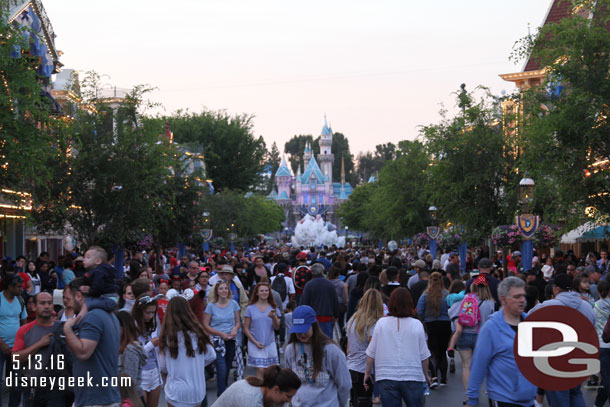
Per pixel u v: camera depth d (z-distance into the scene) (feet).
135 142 91.66
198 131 246.47
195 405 29.81
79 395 23.25
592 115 61.87
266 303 39.14
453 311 42.57
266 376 19.77
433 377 43.65
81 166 87.56
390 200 160.04
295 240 274.77
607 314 35.37
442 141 105.50
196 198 134.10
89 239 91.35
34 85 59.88
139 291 30.19
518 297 21.58
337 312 46.96
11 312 36.99
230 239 190.80
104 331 23.16
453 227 124.16
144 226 96.22
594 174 63.67
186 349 29.60
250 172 256.32
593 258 75.82
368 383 33.09
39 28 95.66
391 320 28.22
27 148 58.59
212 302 39.09
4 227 105.19
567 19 66.85
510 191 100.73
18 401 34.37
